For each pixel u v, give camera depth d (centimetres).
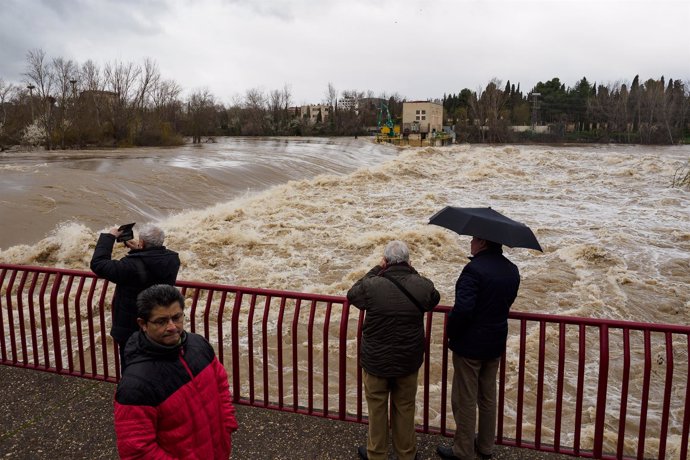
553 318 405
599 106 9969
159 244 396
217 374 280
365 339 371
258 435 427
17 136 5219
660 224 1830
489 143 9056
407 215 2008
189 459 256
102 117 5538
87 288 1147
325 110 14388
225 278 1287
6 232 1506
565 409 691
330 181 2750
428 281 371
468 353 376
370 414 377
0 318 537
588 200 2339
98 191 2033
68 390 490
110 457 396
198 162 3231
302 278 1294
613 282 1207
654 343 901
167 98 7681
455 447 395
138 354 253
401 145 7244
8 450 403
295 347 456
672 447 608
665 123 8944
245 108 12638
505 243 365
